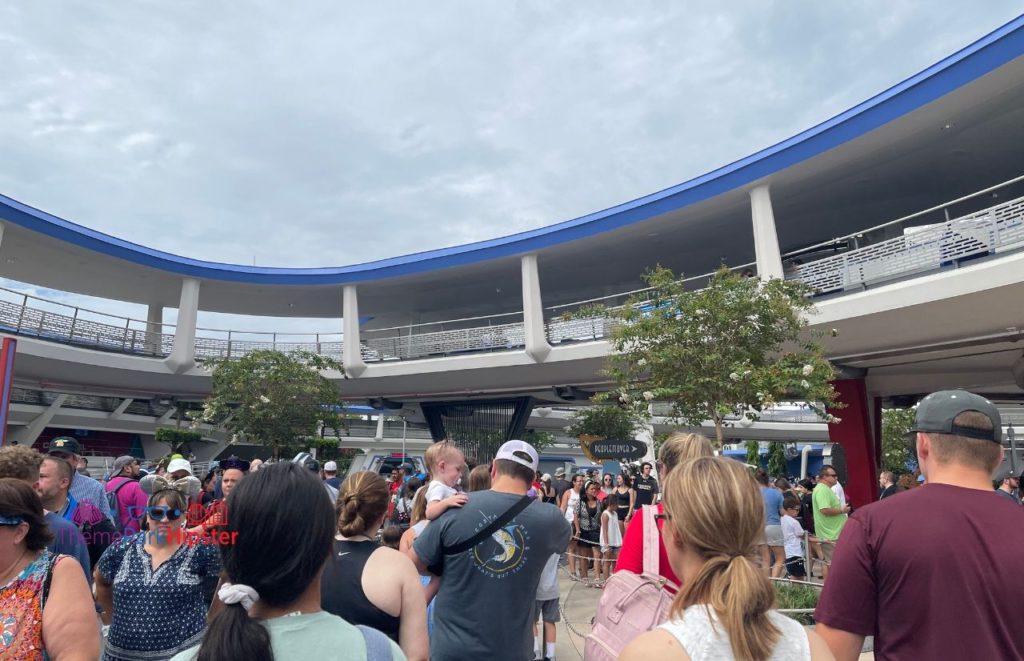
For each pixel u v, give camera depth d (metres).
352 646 1.53
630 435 25.22
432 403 26.45
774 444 49.62
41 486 4.21
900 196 18.58
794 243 21.53
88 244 21.61
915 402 21.73
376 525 2.85
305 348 24.64
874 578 2.06
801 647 1.50
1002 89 13.05
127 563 3.21
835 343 15.72
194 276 24.27
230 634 1.39
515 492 3.29
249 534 1.50
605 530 10.34
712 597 1.49
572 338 20.31
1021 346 14.70
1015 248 11.56
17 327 19.58
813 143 15.49
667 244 21.42
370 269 24.44
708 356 9.88
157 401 26.45
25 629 2.37
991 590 1.89
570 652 6.85
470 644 2.98
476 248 22.44
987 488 2.12
